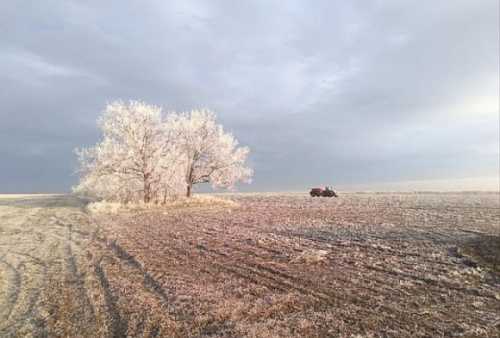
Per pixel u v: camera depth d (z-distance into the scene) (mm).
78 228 19188
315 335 5906
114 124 32594
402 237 15109
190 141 38562
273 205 34875
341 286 8508
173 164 34938
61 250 13328
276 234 16359
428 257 11438
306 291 8156
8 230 18953
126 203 33469
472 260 10828
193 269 10148
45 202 41281
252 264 10672
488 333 5934
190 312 6902
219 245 13641
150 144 34125
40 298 7965
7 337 6125
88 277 9531
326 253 12031
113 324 6473
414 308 7090
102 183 32500
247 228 18391
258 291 8164
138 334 6000
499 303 7324
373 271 9828
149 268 10242
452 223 19250
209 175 39875
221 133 39438
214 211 28422
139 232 17141
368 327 6211
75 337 6016
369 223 19906
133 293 8102
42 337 6082
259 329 6086
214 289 8312
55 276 9734
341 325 6281
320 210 28875
